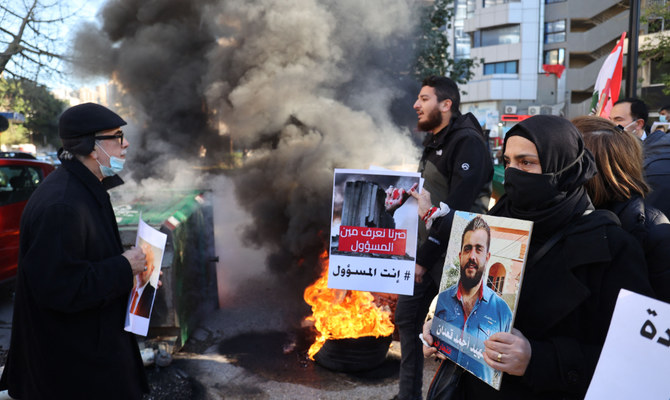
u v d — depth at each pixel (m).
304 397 3.16
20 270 1.87
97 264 1.87
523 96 36.00
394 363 3.65
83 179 1.94
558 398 1.36
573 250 1.31
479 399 1.49
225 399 3.14
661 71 24.47
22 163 5.53
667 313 1.03
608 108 4.17
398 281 2.42
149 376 3.34
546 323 1.33
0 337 4.40
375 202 2.44
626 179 1.63
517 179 1.36
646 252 1.56
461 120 2.84
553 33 35.44
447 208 2.42
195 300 4.13
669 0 15.34
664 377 1.02
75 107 1.97
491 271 1.38
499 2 35.91
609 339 1.10
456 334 1.49
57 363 1.85
